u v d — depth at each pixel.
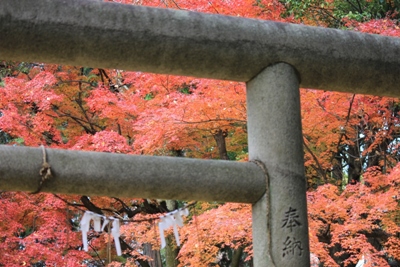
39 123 7.82
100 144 7.27
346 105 7.63
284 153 2.88
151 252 10.09
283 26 3.00
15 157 2.59
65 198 8.52
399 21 8.37
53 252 7.59
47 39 2.66
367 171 7.43
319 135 8.11
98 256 9.80
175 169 2.78
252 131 2.97
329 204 6.80
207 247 7.31
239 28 2.90
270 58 2.94
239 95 6.68
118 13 2.75
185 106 6.75
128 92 8.90
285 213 2.82
